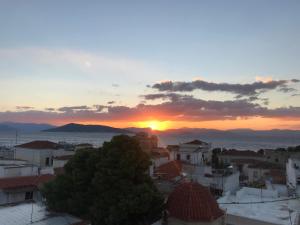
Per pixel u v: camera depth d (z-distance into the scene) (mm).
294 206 39406
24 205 31406
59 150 69375
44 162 66938
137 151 28266
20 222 26109
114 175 26625
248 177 71438
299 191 47031
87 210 28109
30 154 67875
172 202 24547
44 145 71562
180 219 23266
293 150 94375
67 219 27312
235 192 49531
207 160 83438
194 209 23281
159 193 27547
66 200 28656
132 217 26188
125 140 28688
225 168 72875
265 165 73562
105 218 25547
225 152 95750
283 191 49094
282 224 31078
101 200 26328
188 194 24234
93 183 26969
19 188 38312
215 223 23328
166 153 67062
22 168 47656
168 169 53188
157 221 24844
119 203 25172
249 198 43750
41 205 31531
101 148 30266
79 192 28328
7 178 41156
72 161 30625
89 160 29047
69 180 29562
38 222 26297
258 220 31359
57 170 50719
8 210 29438
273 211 37156
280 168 72562
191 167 57656
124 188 26250
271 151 91125
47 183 31500
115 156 27625
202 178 52062
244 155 91688
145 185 26406
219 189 50875
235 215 32906
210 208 23641
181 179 44906
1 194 36906
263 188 50438
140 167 28203
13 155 73938
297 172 48594
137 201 24984
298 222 32969
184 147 78312
